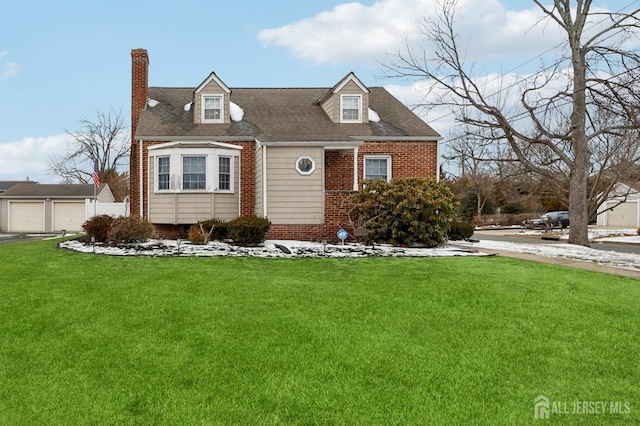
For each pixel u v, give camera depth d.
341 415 3.14
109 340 4.56
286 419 3.09
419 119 18.44
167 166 15.27
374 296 6.37
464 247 13.80
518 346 4.48
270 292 6.55
